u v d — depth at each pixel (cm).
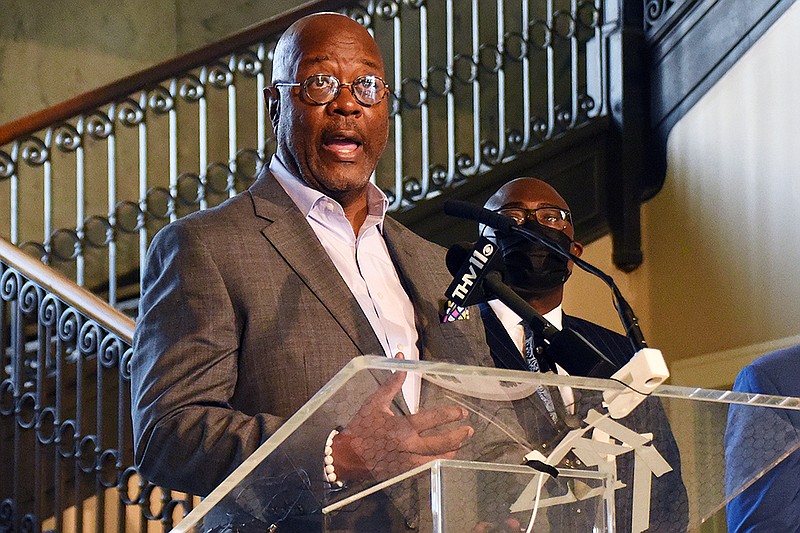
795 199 833
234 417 267
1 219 980
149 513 583
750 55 874
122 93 773
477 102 884
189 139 1039
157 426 273
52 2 1068
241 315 302
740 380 452
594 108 960
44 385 645
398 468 201
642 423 221
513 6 1135
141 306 308
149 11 1109
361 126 337
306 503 204
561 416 211
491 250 271
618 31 952
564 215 524
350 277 335
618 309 236
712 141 902
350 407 191
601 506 225
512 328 445
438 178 862
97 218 771
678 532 238
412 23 1122
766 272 852
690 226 914
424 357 329
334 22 343
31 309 658
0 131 743
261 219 320
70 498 641
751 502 399
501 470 209
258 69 810
